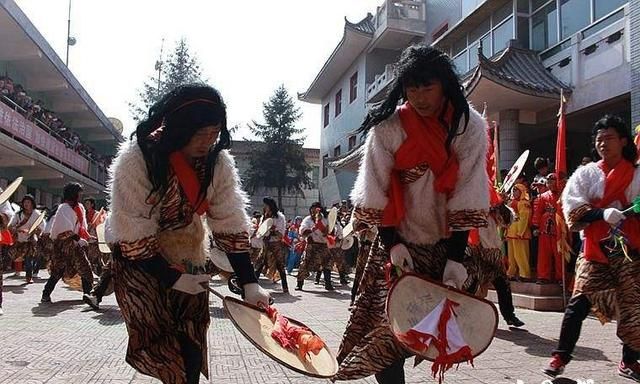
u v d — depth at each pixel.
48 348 5.45
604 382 4.32
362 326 2.93
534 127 14.51
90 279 9.08
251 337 2.45
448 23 21.44
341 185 29.55
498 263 6.29
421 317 2.57
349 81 28.83
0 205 8.23
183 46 40.25
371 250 3.02
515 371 4.68
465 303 2.66
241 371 4.61
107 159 33.72
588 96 12.34
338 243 12.48
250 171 38.53
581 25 12.77
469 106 2.75
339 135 30.33
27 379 4.27
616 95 11.62
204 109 2.55
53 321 7.18
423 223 2.88
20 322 7.05
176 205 2.66
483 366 4.85
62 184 27.08
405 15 23.31
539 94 12.45
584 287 4.25
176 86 2.63
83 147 28.05
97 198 34.38
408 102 2.80
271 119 38.09
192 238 2.81
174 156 2.62
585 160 7.89
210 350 5.45
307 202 39.47
